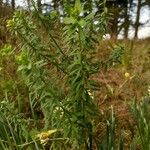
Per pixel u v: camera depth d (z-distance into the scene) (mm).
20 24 2133
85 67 2068
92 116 2203
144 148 2301
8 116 2488
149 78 5293
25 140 2582
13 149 2449
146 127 2340
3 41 6117
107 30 2146
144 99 2510
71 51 2121
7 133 2391
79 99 2141
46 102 2104
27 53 2100
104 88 4832
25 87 3584
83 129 2211
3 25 6457
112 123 2289
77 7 2012
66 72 2105
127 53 6652
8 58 4109
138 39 11094
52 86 2111
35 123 2629
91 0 2113
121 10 22031
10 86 2623
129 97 4547
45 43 2145
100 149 2285
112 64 2223
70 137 2182
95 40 2107
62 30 2117
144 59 7352
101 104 4133
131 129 3246
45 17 2146
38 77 2082
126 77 5125
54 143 2441
